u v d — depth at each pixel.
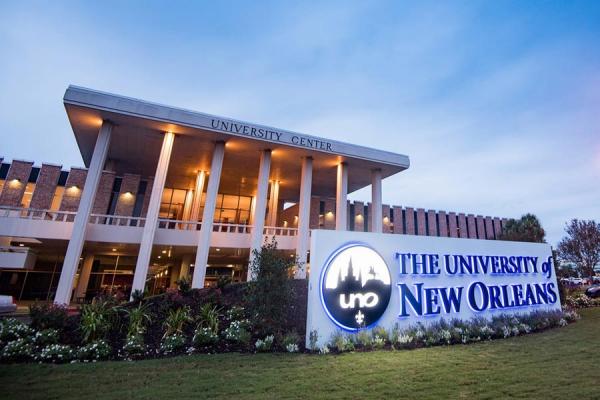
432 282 11.37
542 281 14.09
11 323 9.58
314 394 5.75
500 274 12.99
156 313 11.62
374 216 25.73
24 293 22.33
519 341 9.95
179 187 32.00
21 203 22.95
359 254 10.32
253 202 34.78
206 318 10.78
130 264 25.50
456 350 8.78
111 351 8.64
